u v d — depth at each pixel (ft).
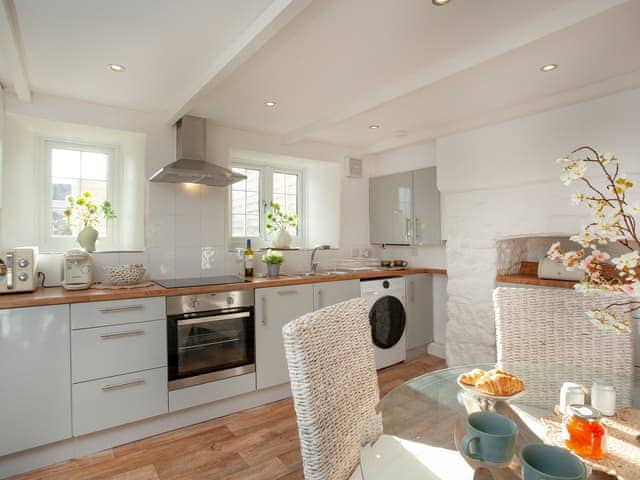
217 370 8.59
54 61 7.00
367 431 3.91
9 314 6.40
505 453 2.93
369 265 13.20
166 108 9.48
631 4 5.01
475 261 10.70
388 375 11.29
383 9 5.41
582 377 4.94
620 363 5.12
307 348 3.64
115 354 7.38
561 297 5.60
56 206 9.48
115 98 8.80
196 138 9.94
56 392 6.79
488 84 7.98
